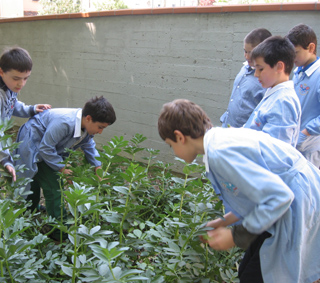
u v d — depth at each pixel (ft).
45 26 19.35
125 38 15.88
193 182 6.81
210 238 5.60
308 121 9.12
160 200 9.72
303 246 5.24
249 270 5.49
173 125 5.38
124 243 6.88
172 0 23.47
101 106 9.08
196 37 13.65
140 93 15.88
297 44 8.84
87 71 17.87
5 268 5.94
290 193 4.52
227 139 4.95
